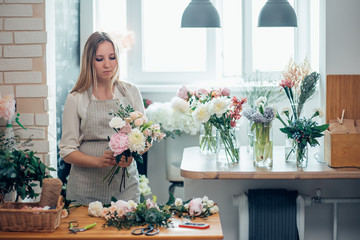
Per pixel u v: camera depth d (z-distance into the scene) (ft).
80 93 9.55
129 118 8.33
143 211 7.76
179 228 7.58
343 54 10.93
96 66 9.43
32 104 11.25
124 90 9.84
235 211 10.62
